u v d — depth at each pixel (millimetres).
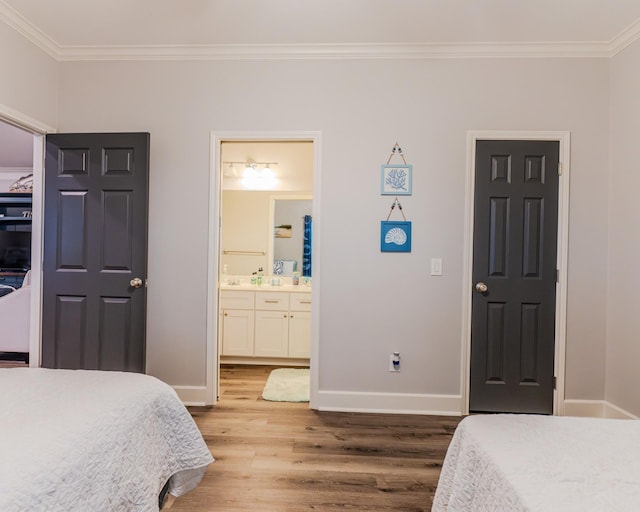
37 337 2689
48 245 2635
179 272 2709
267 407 2717
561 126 2602
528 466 919
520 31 2426
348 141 2658
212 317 2709
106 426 1031
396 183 2646
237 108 2691
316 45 2605
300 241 4223
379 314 2664
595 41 2510
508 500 838
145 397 1272
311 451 2111
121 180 2598
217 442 2197
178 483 1424
